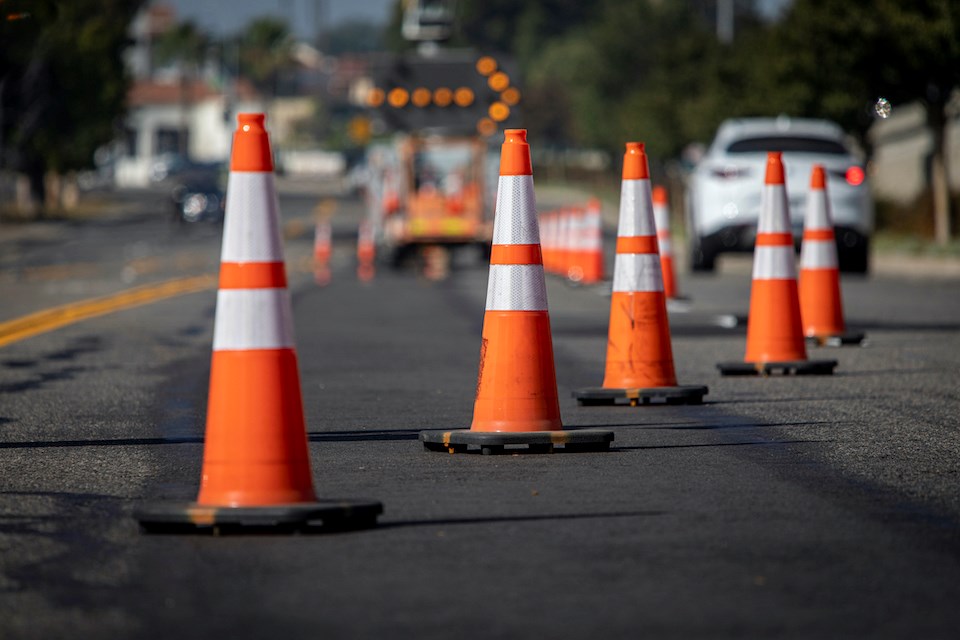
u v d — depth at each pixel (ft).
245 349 49.14
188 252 316.60
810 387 87.45
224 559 45.03
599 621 37.93
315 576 42.83
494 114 253.24
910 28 258.16
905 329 124.16
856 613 38.63
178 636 36.86
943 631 37.01
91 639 36.70
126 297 175.11
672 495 54.90
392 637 36.65
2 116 426.51
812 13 289.53
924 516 50.85
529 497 54.75
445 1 272.31
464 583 41.91
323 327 134.21
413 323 138.72
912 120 392.06
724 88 436.35
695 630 37.11
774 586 41.39
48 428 74.02
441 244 259.60
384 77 254.27
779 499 53.93
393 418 77.15
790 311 94.73
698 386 81.15
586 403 81.15
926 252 257.14
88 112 462.60
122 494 56.13
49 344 118.62
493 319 65.67
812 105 325.01
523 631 37.09
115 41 499.51
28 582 42.37
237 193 49.19
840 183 196.03
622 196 81.56
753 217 196.54
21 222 465.47
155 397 86.53
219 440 49.19
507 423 65.10
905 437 68.33
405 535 48.19
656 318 81.10
